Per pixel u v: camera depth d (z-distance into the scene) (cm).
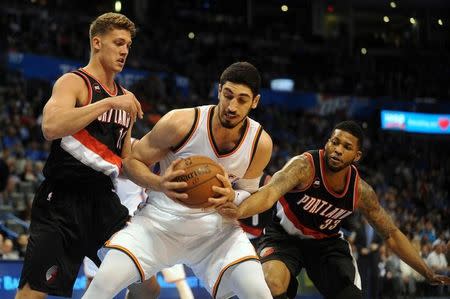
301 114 1972
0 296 602
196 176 304
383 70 2384
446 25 2427
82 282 655
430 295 962
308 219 411
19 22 1616
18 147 1088
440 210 1540
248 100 312
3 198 931
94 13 1895
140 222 339
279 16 2470
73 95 341
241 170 336
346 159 390
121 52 355
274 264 406
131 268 327
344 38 2392
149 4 2136
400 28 2555
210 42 2145
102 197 357
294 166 393
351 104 2094
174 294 709
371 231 991
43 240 340
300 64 2261
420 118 2155
